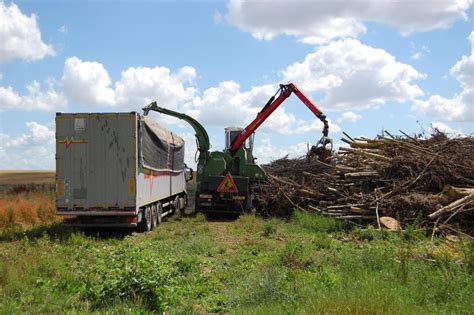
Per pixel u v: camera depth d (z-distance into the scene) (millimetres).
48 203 25031
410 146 19750
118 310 7594
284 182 23516
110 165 16969
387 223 16359
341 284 8594
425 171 18062
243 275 10320
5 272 9617
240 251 13688
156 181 20188
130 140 16938
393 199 17453
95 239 16344
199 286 9352
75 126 17031
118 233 18359
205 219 22281
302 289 8258
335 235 16734
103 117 17000
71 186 17016
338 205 20141
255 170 24922
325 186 21656
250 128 25078
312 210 21094
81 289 8883
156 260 9352
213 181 23688
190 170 29500
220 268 11297
